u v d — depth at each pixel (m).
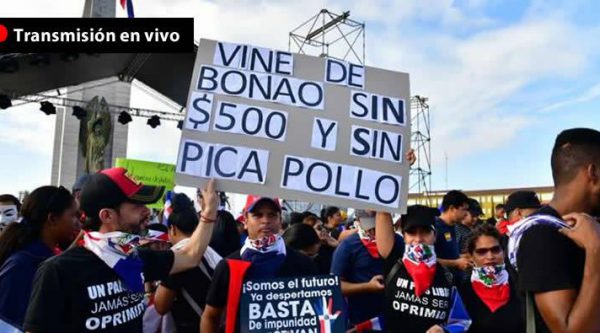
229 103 2.91
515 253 1.68
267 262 2.74
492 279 2.89
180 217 3.57
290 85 3.02
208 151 2.81
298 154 2.90
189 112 2.86
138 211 2.25
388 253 3.30
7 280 2.48
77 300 1.99
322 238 5.47
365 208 2.91
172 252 2.57
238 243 4.45
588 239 1.43
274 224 2.79
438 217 5.15
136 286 2.20
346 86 3.08
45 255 2.66
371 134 3.02
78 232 2.90
